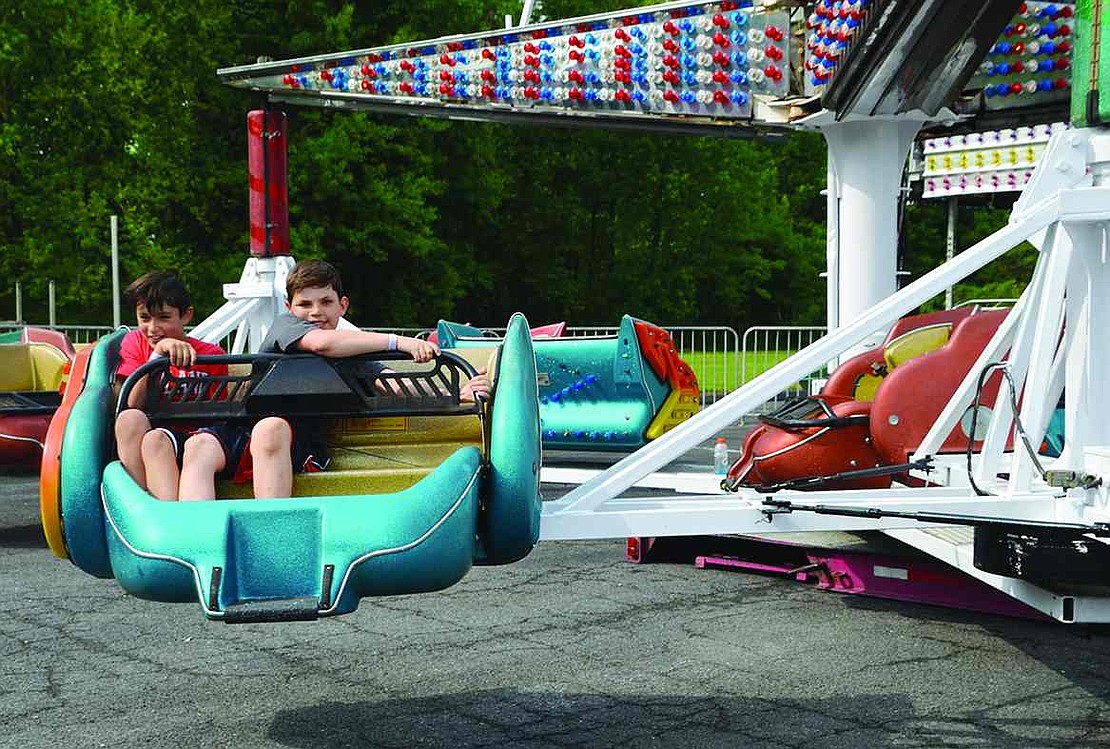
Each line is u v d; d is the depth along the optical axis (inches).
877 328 201.3
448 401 158.1
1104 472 175.3
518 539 148.1
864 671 193.6
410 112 457.7
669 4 409.7
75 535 145.3
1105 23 186.2
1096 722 167.3
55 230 1429.6
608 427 397.1
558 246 1813.5
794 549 272.2
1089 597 172.6
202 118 1296.8
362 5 1326.3
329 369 155.6
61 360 381.4
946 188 677.9
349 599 131.3
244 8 1277.1
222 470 159.3
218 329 407.2
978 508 188.4
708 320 2037.4
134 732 166.1
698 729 164.9
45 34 1499.8
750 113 406.6
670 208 1862.7
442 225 1546.5
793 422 255.9
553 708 175.0
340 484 155.6
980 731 163.5
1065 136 195.2
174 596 134.6
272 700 180.4
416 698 180.9
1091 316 190.7
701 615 233.5
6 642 216.5
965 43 328.8
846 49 355.9
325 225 1279.5
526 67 428.1
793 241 2042.3
